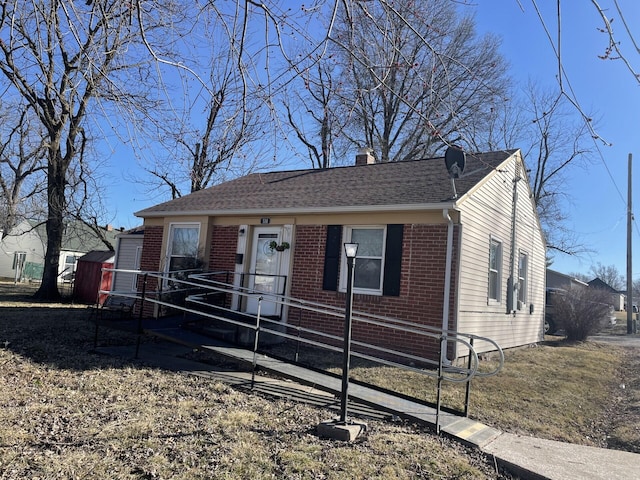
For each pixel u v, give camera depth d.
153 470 3.95
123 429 4.82
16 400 5.57
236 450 4.44
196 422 5.15
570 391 8.11
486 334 10.77
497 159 11.73
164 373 7.23
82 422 5.00
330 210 10.30
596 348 15.20
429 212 9.38
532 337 14.96
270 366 7.14
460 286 9.14
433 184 10.39
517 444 5.23
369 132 13.23
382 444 4.84
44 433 4.65
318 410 5.89
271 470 4.08
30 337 9.43
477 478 4.30
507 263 12.45
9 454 4.10
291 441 4.76
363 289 10.09
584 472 4.53
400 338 9.35
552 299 18.78
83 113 5.77
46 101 5.42
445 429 5.36
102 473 3.87
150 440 4.58
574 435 6.01
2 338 9.03
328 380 6.79
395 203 9.53
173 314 11.66
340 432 4.91
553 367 10.19
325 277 10.49
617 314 48.34
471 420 5.90
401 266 9.55
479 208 10.36
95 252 21.39
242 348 8.36
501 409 6.68
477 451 4.93
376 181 11.72
